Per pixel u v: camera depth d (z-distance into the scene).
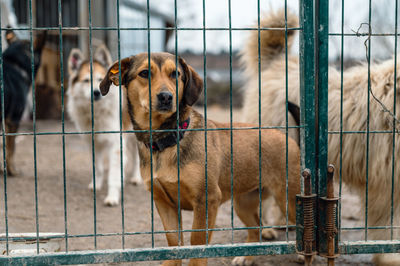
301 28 2.42
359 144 3.39
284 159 3.13
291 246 2.47
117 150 5.23
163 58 2.79
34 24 11.39
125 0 11.91
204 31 2.27
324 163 2.46
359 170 3.43
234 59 19.16
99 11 11.45
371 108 3.31
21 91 6.21
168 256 2.36
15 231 3.78
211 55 23.53
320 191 2.46
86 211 4.62
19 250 2.63
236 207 3.51
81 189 5.51
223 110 16.36
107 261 2.31
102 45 6.20
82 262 2.30
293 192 3.10
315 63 2.44
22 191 5.24
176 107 2.62
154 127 2.72
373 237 3.28
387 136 3.19
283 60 4.38
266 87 4.20
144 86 2.76
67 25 11.89
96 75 5.67
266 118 4.11
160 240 3.70
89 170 6.56
